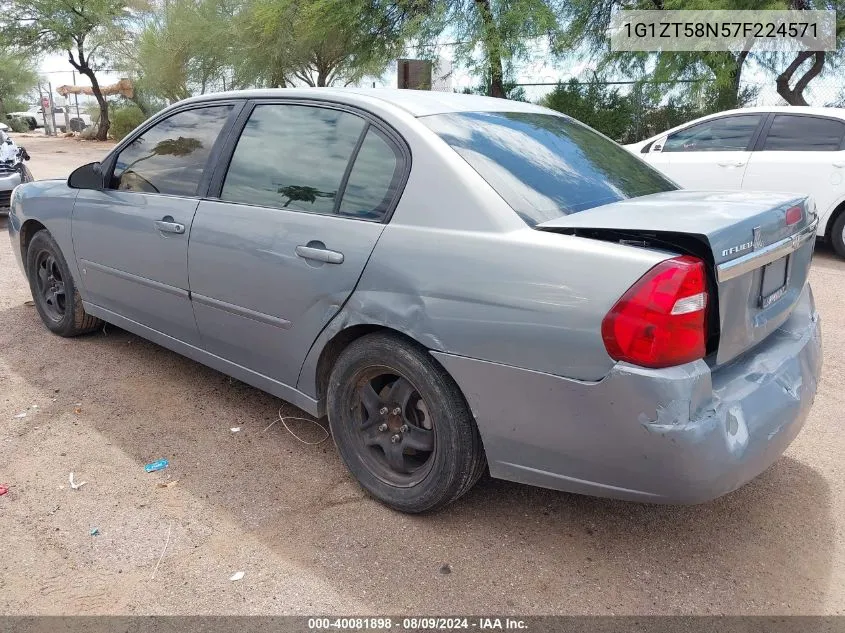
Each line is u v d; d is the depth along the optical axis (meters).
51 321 4.79
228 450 3.34
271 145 3.28
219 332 3.46
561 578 2.49
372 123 2.93
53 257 4.58
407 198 2.69
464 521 2.81
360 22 15.78
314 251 2.88
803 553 2.65
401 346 2.67
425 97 3.16
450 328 2.48
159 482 3.05
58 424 3.55
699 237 2.14
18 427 3.50
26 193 4.78
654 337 2.10
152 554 2.58
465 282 2.45
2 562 2.51
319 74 19.98
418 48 14.41
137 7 26.45
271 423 3.61
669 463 2.15
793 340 2.75
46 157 21.59
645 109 14.61
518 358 2.34
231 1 20.58
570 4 13.90
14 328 4.96
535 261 2.32
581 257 2.24
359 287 2.75
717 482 2.20
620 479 2.27
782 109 7.69
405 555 2.60
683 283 2.10
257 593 2.39
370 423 2.91
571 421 2.29
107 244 4.03
